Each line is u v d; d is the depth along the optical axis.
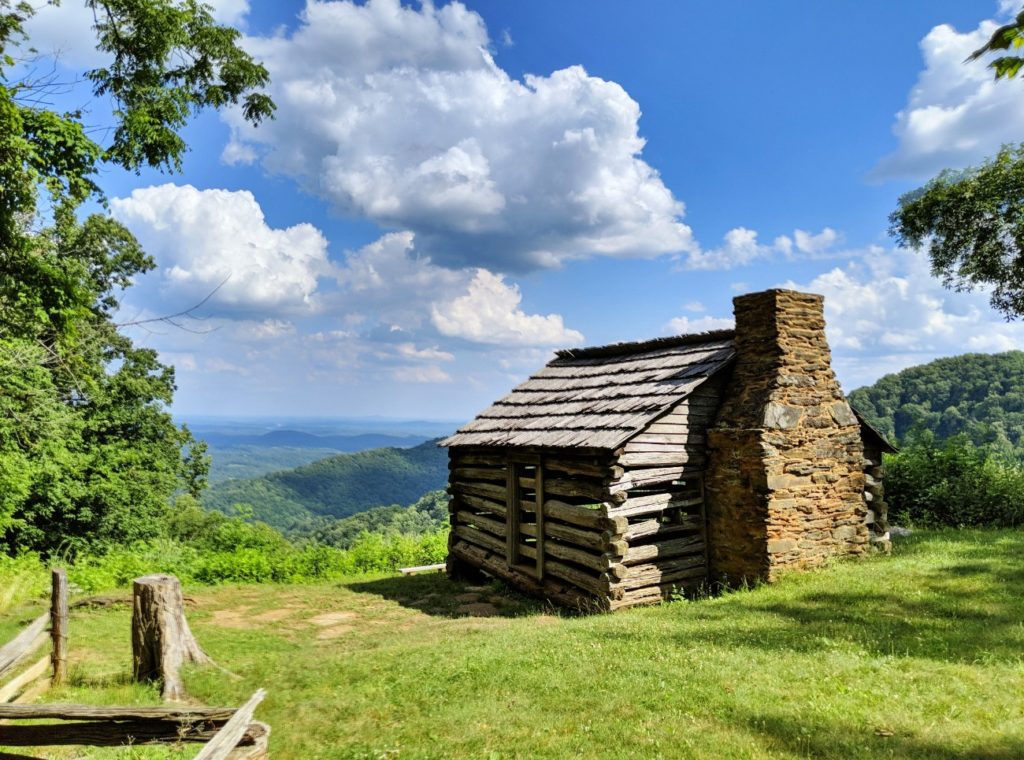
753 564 11.93
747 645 7.71
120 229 27.55
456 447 16.27
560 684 6.71
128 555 17.36
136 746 5.39
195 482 33.91
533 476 14.24
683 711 5.80
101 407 27.62
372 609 12.90
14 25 12.49
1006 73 2.85
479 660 7.72
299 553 18.69
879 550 13.38
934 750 4.73
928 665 6.52
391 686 7.12
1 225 12.45
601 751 5.12
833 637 7.82
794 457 12.17
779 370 12.37
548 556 13.15
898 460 18.78
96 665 8.14
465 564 16.22
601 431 12.11
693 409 12.85
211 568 16.16
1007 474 17.50
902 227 23.33
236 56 14.65
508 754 5.23
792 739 5.07
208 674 7.63
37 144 12.06
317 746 5.79
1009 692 5.71
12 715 4.23
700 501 12.78
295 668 8.14
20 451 20.39
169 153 14.31
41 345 19.48
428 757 5.32
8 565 15.74
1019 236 20.58
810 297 12.93
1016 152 20.89
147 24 13.57
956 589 9.74
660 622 9.37
